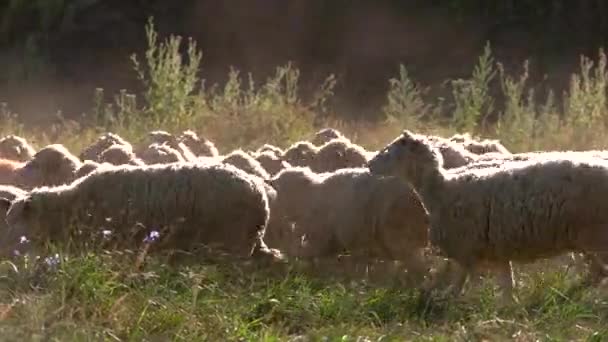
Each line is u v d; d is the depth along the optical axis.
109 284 16.42
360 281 18.42
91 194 19.53
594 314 16.97
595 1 53.47
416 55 54.06
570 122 34.72
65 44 53.72
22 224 19.61
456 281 19.08
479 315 16.67
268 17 55.88
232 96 37.25
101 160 25.27
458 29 54.50
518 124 34.44
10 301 16.38
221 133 34.66
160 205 19.22
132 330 15.52
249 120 35.09
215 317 15.91
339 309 16.80
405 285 18.44
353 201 20.81
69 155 24.67
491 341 15.84
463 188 19.08
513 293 18.11
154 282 16.94
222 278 17.91
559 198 18.28
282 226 21.25
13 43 54.50
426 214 20.17
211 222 19.22
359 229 20.75
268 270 18.80
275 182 21.56
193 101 38.78
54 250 18.02
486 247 18.97
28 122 44.16
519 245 18.70
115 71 52.88
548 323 16.53
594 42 52.84
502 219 18.69
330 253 21.06
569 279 18.59
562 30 53.50
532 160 19.50
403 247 20.53
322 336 15.73
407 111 36.06
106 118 37.31
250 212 19.33
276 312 16.72
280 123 35.34
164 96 36.47
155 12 55.88
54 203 19.64
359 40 55.00
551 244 18.55
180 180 19.28
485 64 37.19
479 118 40.47
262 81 53.22
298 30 55.34
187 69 39.75
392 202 20.47
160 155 25.12
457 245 19.12
